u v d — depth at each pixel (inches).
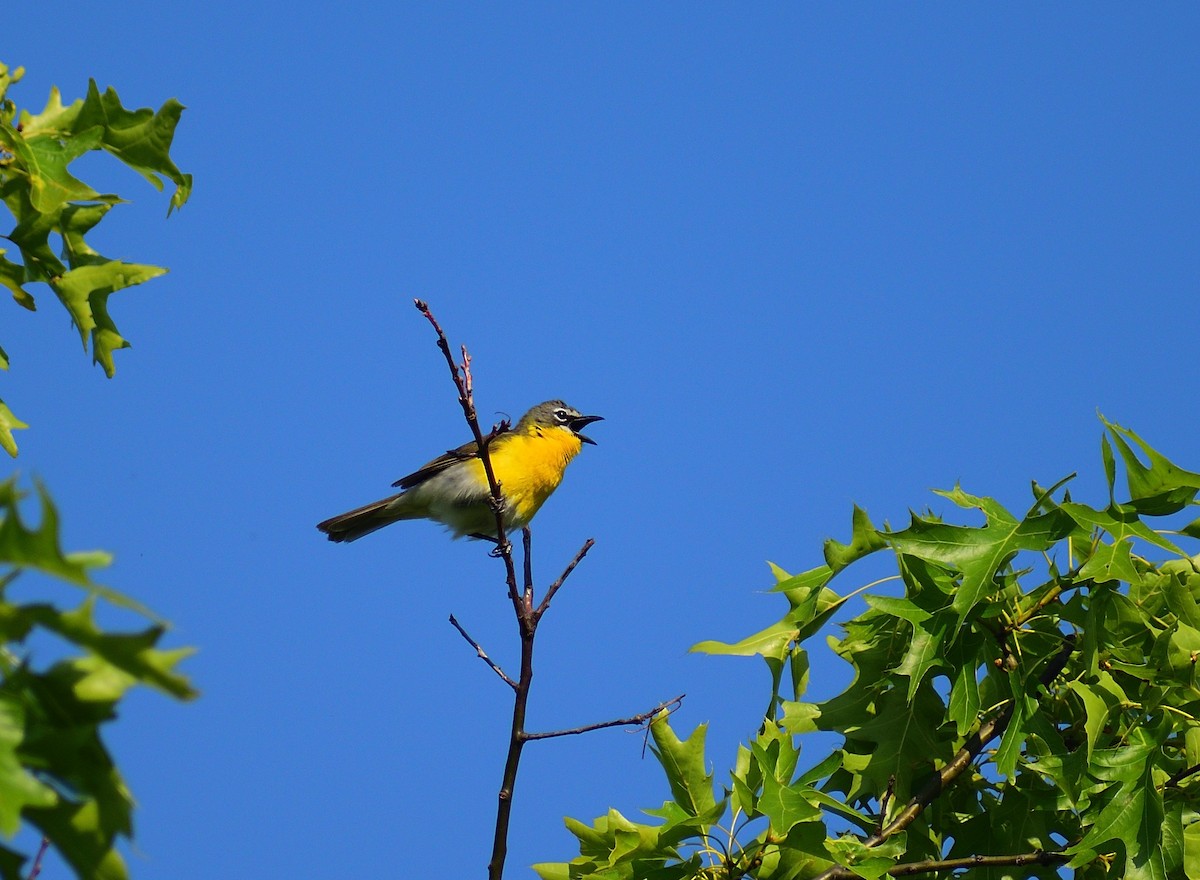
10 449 400.8
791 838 395.5
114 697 175.6
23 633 171.2
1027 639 432.8
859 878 406.6
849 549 470.3
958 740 446.9
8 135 380.8
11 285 391.5
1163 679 414.6
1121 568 402.6
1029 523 417.4
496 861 430.6
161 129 394.0
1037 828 441.7
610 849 434.3
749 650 462.9
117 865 179.2
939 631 418.6
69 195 383.9
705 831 412.8
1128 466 424.8
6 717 170.7
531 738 446.9
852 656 478.6
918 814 430.0
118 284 390.9
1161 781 412.2
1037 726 413.7
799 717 458.6
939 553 414.3
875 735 445.7
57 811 178.2
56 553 165.5
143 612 164.2
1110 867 418.0
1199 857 410.9
